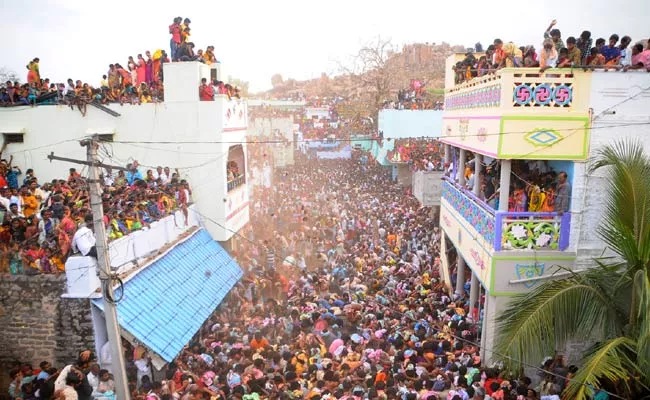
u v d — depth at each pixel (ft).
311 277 58.39
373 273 59.36
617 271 32.81
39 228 40.83
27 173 54.60
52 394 34.19
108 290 29.66
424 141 106.52
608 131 36.86
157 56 62.95
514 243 38.65
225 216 61.52
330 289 56.13
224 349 42.73
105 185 49.75
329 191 112.37
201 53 63.67
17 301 39.14
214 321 51.34
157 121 59.72
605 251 38.14
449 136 56.85
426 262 66.80
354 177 129.49
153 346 38.86
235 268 59.52
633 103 36.58
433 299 52.06
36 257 38.88
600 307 30.48
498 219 38.40
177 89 59.11
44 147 60.39
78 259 38.19
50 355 39.32
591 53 39.01
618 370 26.66
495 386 32.94
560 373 35.45
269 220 89.10
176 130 59.77
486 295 40.65
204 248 58.08
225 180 61.11
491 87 39.88
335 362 38.34
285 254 70.28
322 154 155.53
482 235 42.42
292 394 33.68
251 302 55.36
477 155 47.11
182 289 48.16
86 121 59.88
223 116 59.77
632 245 29.37
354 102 199.72
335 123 176.24
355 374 36.42
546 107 36.88
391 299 50.93
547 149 37.17
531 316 30.96
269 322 46.73
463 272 53.78
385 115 114.83
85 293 38.32
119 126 60.03
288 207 94.43
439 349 39.96
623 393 29.73
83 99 59.06
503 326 32.81
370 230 81.41
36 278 38.78
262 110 158.10
